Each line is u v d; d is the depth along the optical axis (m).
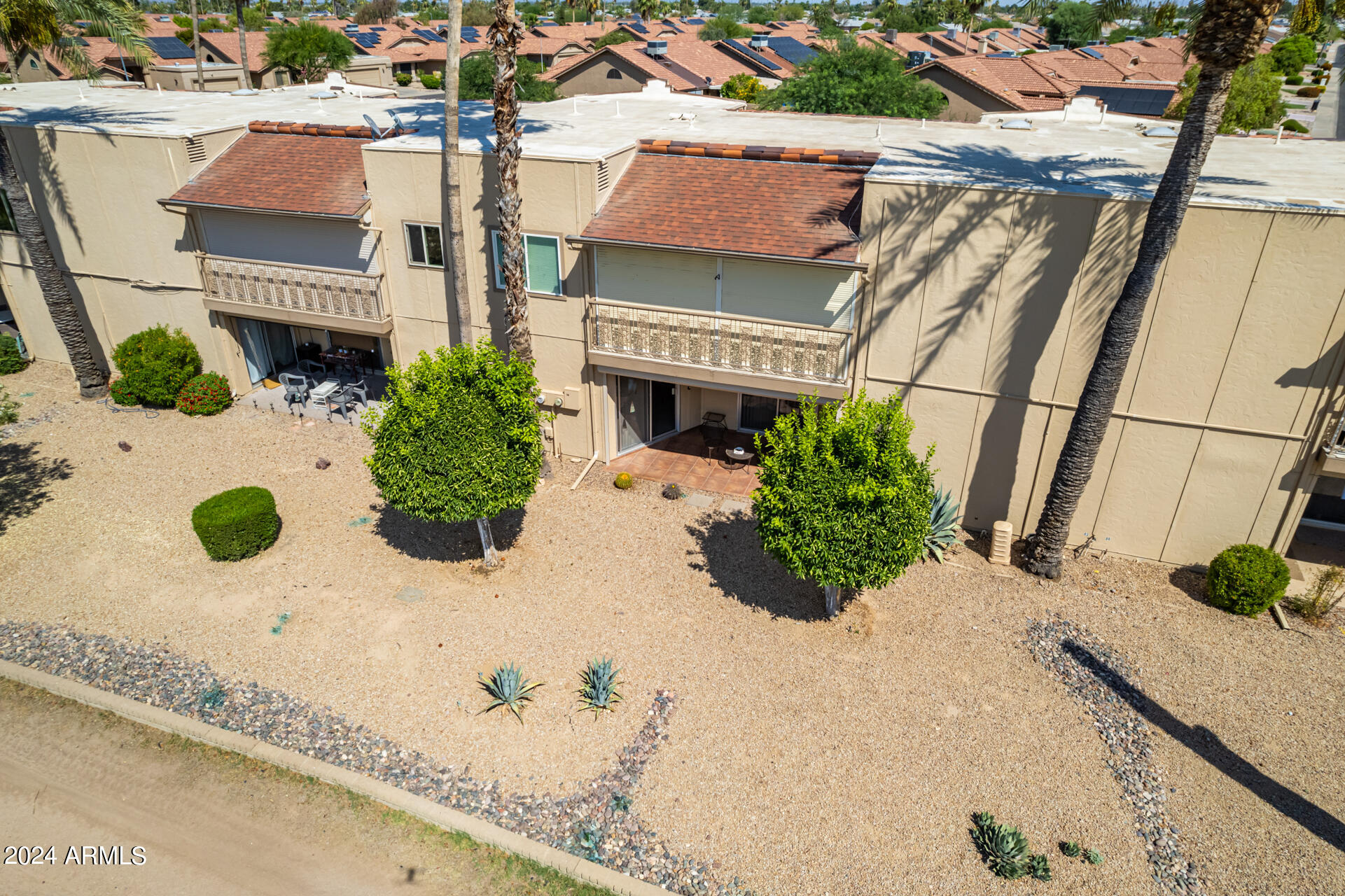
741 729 13.32
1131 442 16.50
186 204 20.67
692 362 18.45
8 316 28.80
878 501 13.56
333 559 17.25
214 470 20.41
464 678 14.28
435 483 14.91
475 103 29.06
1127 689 14.23
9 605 15.89
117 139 21.58
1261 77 33.16
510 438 15.53
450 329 20.95
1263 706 13.92
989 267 16.03
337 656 14.72
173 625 15.41
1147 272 13.91
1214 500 16.47
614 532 18.33
